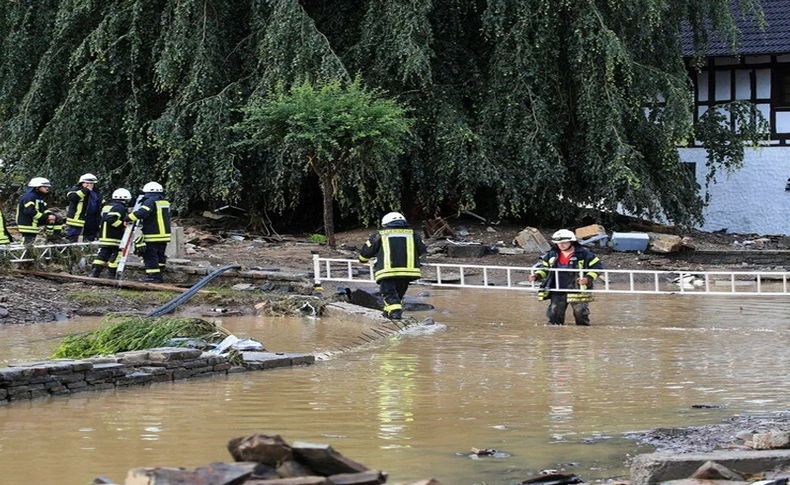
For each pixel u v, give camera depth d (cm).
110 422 1223
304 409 1309
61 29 4222
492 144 4303
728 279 3703
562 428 1200
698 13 4619
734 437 1127
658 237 4134
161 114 4419
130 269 3042
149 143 4209
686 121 4306
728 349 1912
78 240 3206
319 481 714
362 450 1087
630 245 4084
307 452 761
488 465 1028
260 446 752
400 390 1455
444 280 3341
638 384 1508
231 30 4431
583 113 4269
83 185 3225
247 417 1256
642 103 4438
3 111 4562
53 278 2808
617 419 1251
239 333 2173
